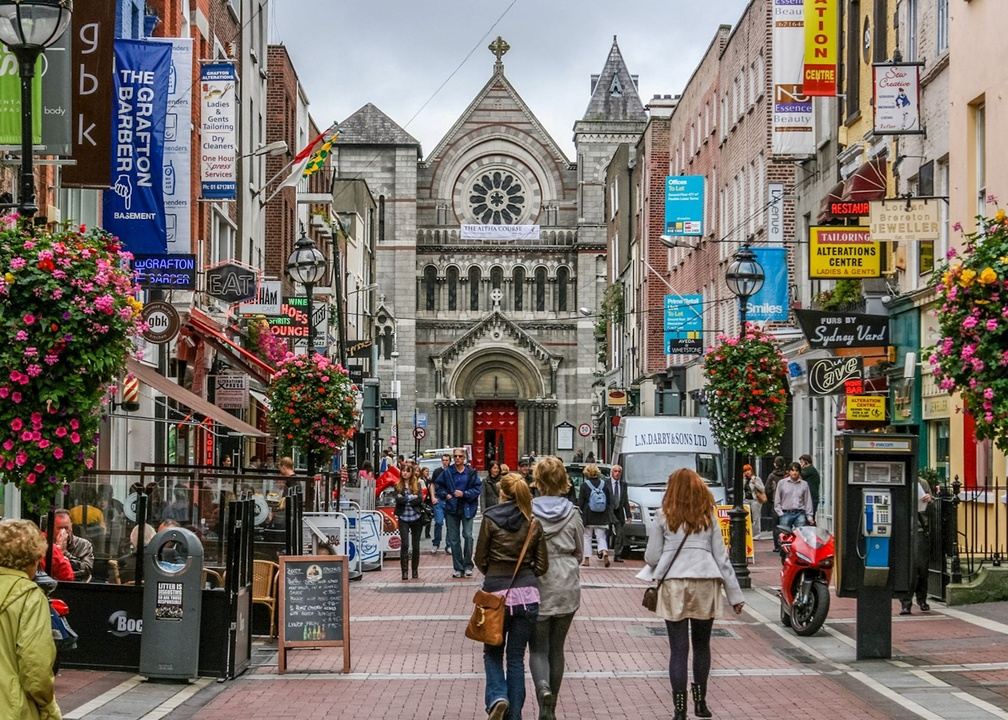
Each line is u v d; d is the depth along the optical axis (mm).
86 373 12539
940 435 26891
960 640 16828
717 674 14781
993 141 23438
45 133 15297
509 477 12086
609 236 85062
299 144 57938
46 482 12664
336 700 13461
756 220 43906
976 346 13242
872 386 31047
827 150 36062
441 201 95312
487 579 11859
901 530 15609
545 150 95625
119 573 15953
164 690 13945
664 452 34219
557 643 12297
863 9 32594
